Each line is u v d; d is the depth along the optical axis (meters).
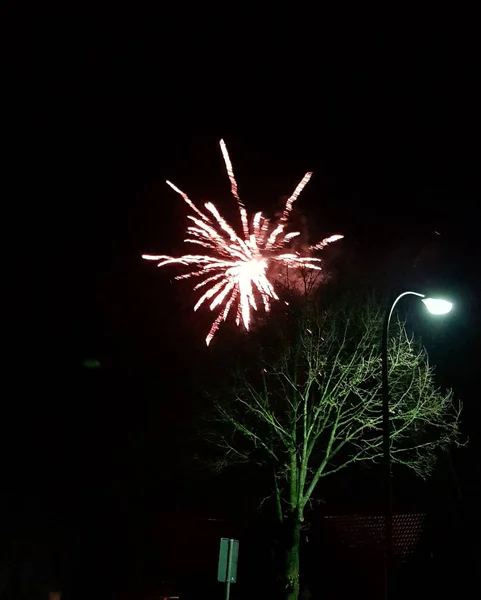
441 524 26.09
